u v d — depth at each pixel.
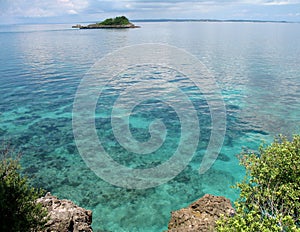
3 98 24.03
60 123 19.00
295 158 7.99
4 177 7.23
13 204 6.60
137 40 73.31
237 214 6.61
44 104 22.70
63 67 37.75
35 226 6.84
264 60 43.69
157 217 10.81
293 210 7.15
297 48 59.56
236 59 44.66
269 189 7.61
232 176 13.45
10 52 51.84
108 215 10.86
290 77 31.88
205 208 9.36
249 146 16.17
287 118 19.97
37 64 39.81
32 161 14.43
